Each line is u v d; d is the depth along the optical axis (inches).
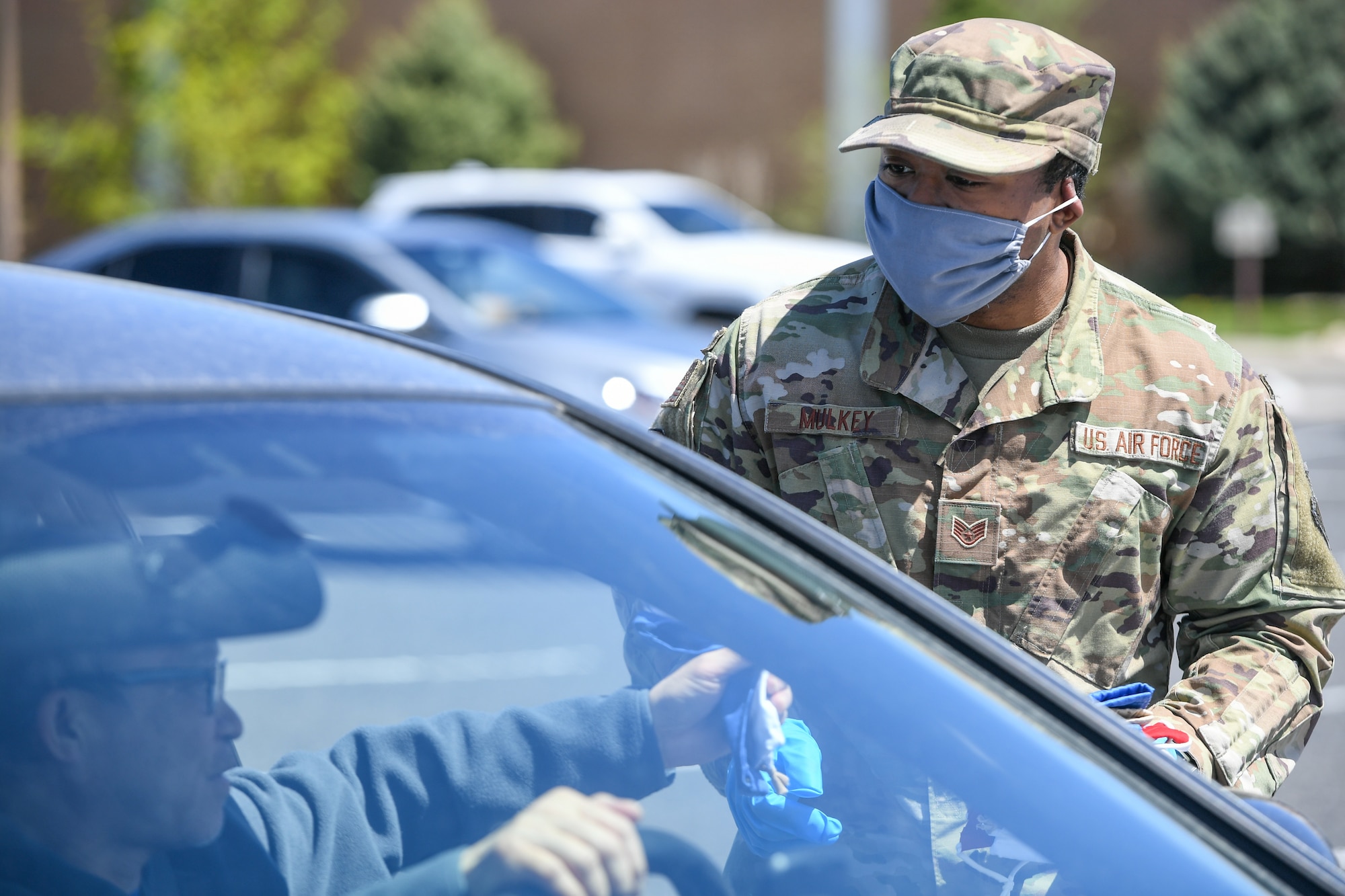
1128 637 245.4
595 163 3715.6
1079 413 245.1
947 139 233.8
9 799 125.3
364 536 154.4
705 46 3535.9
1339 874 171.0
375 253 955.3
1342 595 249.9
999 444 245.3
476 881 145.4
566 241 1774.1
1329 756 577.3
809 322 256.2
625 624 164.2
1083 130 241.4
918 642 179.5
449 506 161.8
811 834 157.9
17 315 162.6
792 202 3198.8
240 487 150.0
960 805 163.3
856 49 1775.3
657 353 900.6
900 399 248.4
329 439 160.1
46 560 134.9
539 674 159.9
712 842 154.1
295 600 148.3
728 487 189.5
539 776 155.2
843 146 240.2
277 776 145.3
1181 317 253.3
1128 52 3339.1
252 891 137.6
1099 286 254.4
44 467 140.1
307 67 2124.8
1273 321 2684.5
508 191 1865.2
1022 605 243.4
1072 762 171.8
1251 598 246.7
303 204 2166.6
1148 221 3248.0
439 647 156.7
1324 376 1955.0
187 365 161.8
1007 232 235.6
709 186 3528.5
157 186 2034.9
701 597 170.6
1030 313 246.7
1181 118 3134.8
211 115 2010.3
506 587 159.2
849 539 247.9
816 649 171.8
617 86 3671.3
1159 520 243.4
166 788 135.5
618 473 180.4
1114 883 160.7
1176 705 239.3
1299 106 3053.6
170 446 148.6
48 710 129.6
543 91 3732.8
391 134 3563.0
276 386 164.1
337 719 150.9
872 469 247.8
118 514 140.4
